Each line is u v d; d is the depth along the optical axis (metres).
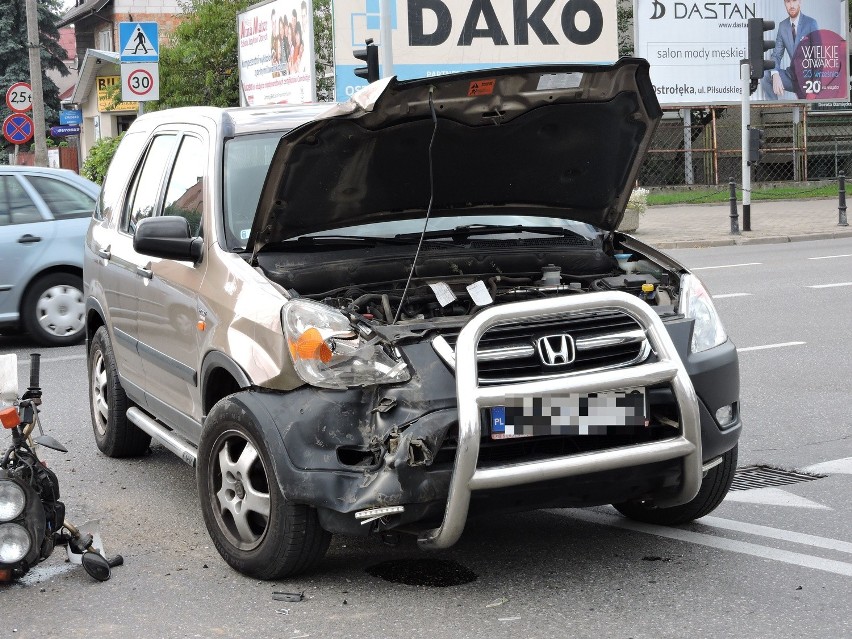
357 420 4.64
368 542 5.57
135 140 7.42
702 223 25.84
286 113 6.39
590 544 5.48
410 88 4.90
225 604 4.80
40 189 12.65
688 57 34.47
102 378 7.57
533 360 4.67
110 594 4.98
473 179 5.69
